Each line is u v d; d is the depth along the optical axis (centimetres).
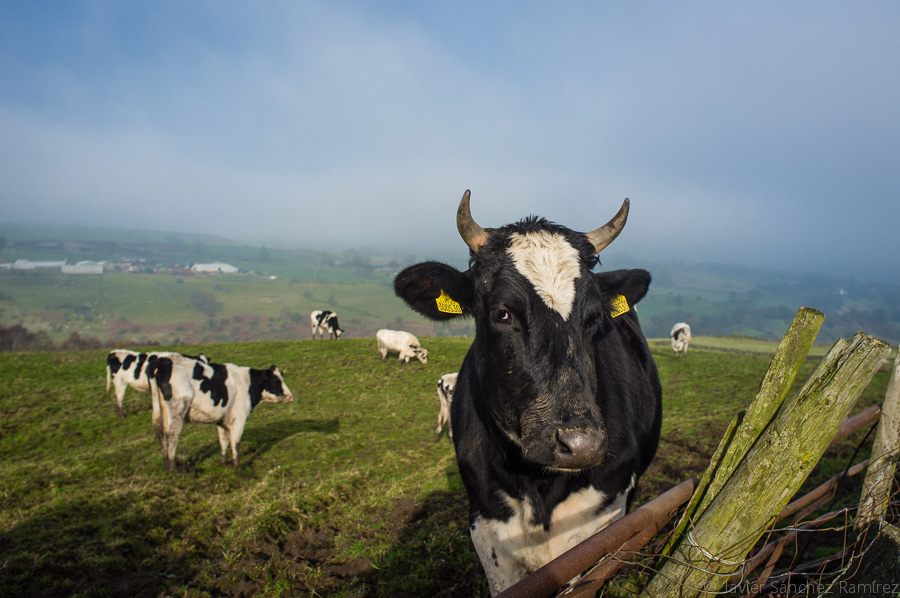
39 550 676
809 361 2416
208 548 714
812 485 716
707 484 249
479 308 374
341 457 1277
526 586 191
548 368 322
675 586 243
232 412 1189
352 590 591
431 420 1698
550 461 301
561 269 349
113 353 1670
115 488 968
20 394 1870
